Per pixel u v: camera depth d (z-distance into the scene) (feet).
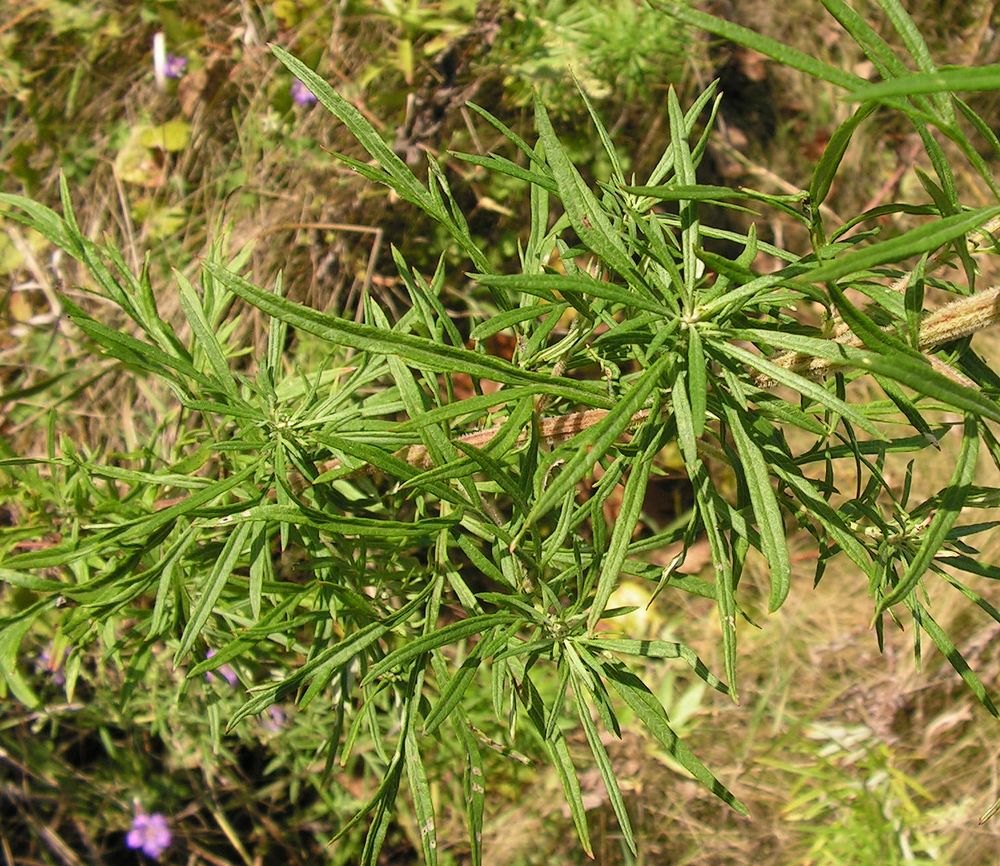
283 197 11.23
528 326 5.03
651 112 11.94
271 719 9.28
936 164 3.37
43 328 10.90
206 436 6.98
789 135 13.94
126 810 10.31
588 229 3.54
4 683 7.42
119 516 6.52
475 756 4.38
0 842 10.41
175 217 11.39
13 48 11.80
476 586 10.01
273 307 3.47
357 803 10.65
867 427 3.36
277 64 11.37
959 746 12.29
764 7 13.67
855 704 12.55
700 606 12.84
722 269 3.47
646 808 11.84
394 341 3.54
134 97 11.81
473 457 3.87
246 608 6.45
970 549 4.57
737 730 12.37
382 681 4.65
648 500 12.47
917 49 3.10
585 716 4.29
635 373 4.78
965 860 11.77
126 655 9.02
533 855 11.43
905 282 4.08
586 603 4.82
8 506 8.65
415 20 11.25
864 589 13.03
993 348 13.19
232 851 10.87
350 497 6.53
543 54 11.38
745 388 3.86
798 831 11.90
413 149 11.35
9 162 11.64
